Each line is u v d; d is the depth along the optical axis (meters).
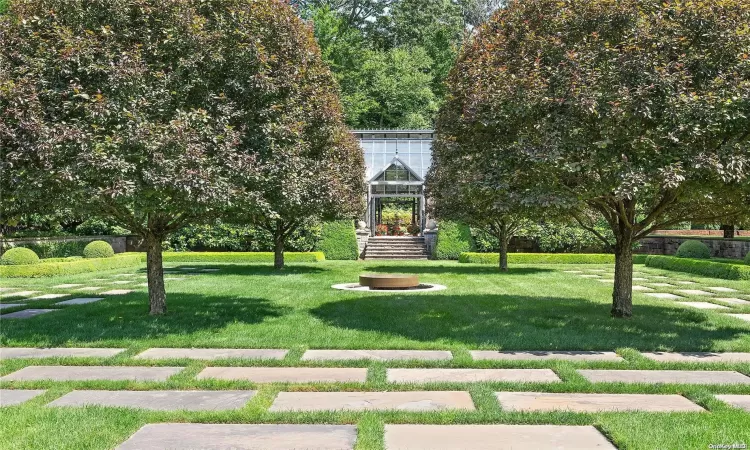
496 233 18.25
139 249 25.88
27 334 7.44
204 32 7.30
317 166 9.80
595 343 6.82
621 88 6.38
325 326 7.95
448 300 10.58
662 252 24.86
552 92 6.91
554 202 6.70
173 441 3.78
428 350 6.59
